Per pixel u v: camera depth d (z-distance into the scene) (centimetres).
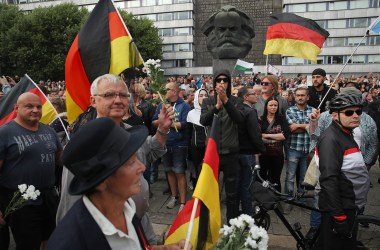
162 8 4706
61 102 487
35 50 3547
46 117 371
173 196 482
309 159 474
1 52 3697
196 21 4666
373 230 324
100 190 121
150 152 245
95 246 116
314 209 319
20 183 284
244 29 1080
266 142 445
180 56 4703
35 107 294
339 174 256
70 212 123
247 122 378
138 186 128
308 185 322
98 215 120
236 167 363
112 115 209
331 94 541
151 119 558
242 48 1066
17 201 261
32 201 284
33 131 300
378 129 588
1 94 617
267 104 450
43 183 297
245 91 494
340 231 249
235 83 1132
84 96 304
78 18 3703
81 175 114
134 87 524
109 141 115
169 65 4775
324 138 263
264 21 4088
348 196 255
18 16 3819
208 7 4575
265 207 320
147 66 257
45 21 3578
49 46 3634
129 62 307
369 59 4012
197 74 4650
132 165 125
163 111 243
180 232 191
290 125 462
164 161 476
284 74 4134
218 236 186
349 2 4012
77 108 303
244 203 403
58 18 3572
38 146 295
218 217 187
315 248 287
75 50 303
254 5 4112
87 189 114
